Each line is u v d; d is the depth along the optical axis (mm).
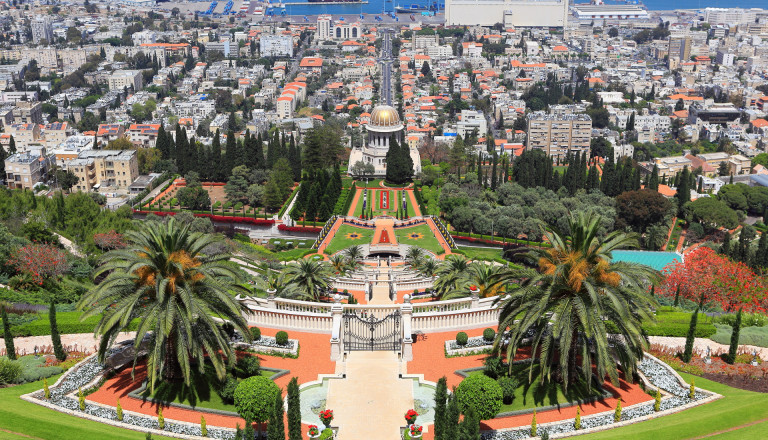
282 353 100750
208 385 89250
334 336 100188
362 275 176375
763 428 79312
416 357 100688
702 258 148875
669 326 111375
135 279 88312
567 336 83625
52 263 141125
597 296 83125
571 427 82000
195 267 88125
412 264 186625
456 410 73625
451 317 109688
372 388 91125
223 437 79875
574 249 88500
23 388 90188
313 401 88375
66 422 80500
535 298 88875
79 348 104250
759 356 104188
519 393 88938
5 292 128125
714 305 135250
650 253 197750
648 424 82188
